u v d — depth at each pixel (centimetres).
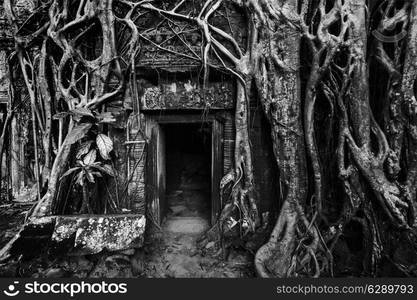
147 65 364
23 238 302
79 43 372
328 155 352
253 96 358
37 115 391
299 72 337
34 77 393
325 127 352
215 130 382
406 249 319
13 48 424
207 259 351
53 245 295
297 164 332
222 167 381
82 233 300
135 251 311
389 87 333
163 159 419
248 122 354
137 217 313
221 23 369
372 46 343
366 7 332
